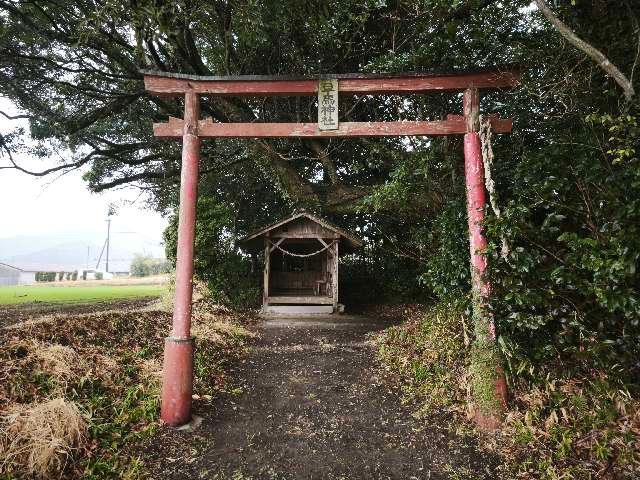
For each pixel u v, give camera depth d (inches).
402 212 325.4
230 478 121.0
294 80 164.6
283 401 183.3
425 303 458.3
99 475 115.5
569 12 141.4
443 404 171.6
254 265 577.3
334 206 419.8
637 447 115.5
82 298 535.5
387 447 140.7
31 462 109.7
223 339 279.1
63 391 142.1
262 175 575.8
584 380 144.8
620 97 134.3
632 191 120.3
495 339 148.4
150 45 307.9
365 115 345.4
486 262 152.0
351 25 273.3
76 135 417.1
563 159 145.3
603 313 133.6
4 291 717.9
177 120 165.2
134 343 211.0
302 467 127.9
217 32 308.8
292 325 385.1
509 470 122.6
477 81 160.4
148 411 152.0
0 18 299.7
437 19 212.4
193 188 160.4
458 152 234.7
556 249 143.9
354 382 209.0
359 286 604.1
